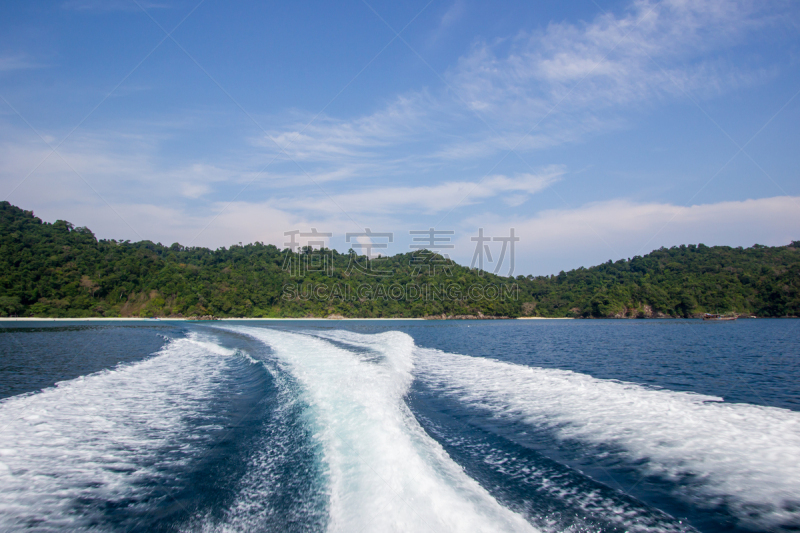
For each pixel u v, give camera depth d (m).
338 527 4.54
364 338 28.30
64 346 25.08
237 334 33.34
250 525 4.76
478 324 63.78
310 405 9.55
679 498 5.33
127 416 9.46
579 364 17.02
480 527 4.42
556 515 4.92
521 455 6.75
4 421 8.93
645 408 9.41
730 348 23.94
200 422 8.98
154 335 33.56
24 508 5.31
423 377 13.76
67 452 7.21
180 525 4.86
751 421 8.26
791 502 5.20
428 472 5.71
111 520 5.02
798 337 33.25
